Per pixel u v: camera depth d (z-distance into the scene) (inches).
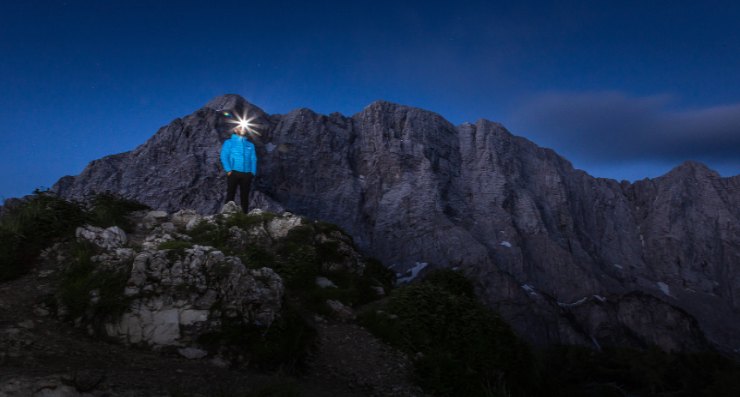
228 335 261.7
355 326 369.1
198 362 247.8
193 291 268.8
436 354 338.0
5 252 290.2
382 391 284.5
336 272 467.8
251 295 280.7
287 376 260.2
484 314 392.8
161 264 272.2
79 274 275.7
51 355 210.8
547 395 387.5
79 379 184.9
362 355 322.7
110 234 343.3
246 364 258.2
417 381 312.5
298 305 373.1
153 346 249.1
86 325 247.0
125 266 274.1
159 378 214.7
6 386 160.9
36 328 232.5
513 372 359.9
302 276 414.3
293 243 459.8
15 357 199.2
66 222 344.2
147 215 463.5
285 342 275.4
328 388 265.6
